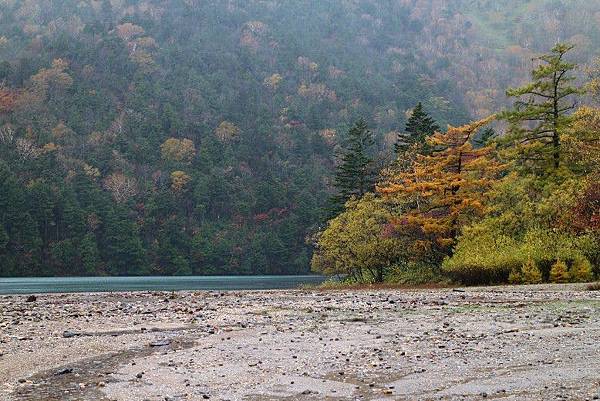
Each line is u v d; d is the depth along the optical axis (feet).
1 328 64.80
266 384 37.99
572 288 105.70
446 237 157.17
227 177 540.11
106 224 414.41
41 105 568.00
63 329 63.77
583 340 48.96
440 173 157.48
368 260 169.07
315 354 47.37
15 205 373.40
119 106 622.54
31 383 39.04
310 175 541.75
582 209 130.21
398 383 37.24
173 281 302.45
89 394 36.09
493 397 33.09
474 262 134.72
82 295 121.90
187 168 538.06
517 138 166.50
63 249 388.57
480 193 157.48
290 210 500.33
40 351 49.98
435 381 37.32
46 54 647.56
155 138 572.51
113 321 70.54
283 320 70.03
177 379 39.70
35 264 372.79
